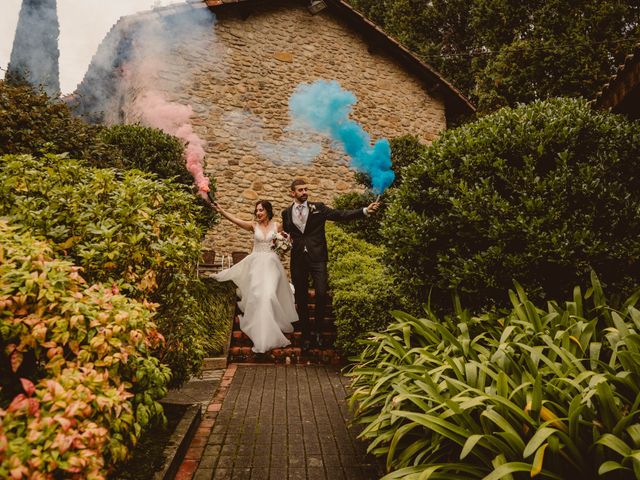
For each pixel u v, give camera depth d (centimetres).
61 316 199
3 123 451
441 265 365
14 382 215
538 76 1512
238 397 417
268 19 1138
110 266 281
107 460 187
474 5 1845
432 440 224
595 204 328
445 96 1341
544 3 1608
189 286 354
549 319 291
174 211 365
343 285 590
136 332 209
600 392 195
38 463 138
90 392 170
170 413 346
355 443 320
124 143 670
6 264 197
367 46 1245
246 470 280
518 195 348
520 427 207
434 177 378
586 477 185
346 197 916
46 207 293
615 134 349
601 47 1456
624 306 306
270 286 554
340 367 536
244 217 1055
